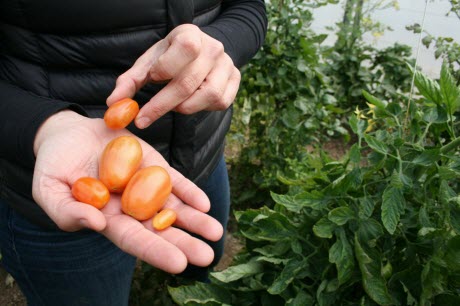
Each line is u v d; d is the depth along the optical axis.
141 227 0.32
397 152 0.40
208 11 0.48
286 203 0.43
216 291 0.47
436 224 0.41
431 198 0.41
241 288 0.46
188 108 0.36
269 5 0.99
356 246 0.38
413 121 0.42
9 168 0.38
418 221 0.40
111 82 0.40
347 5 1.34
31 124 0.35
